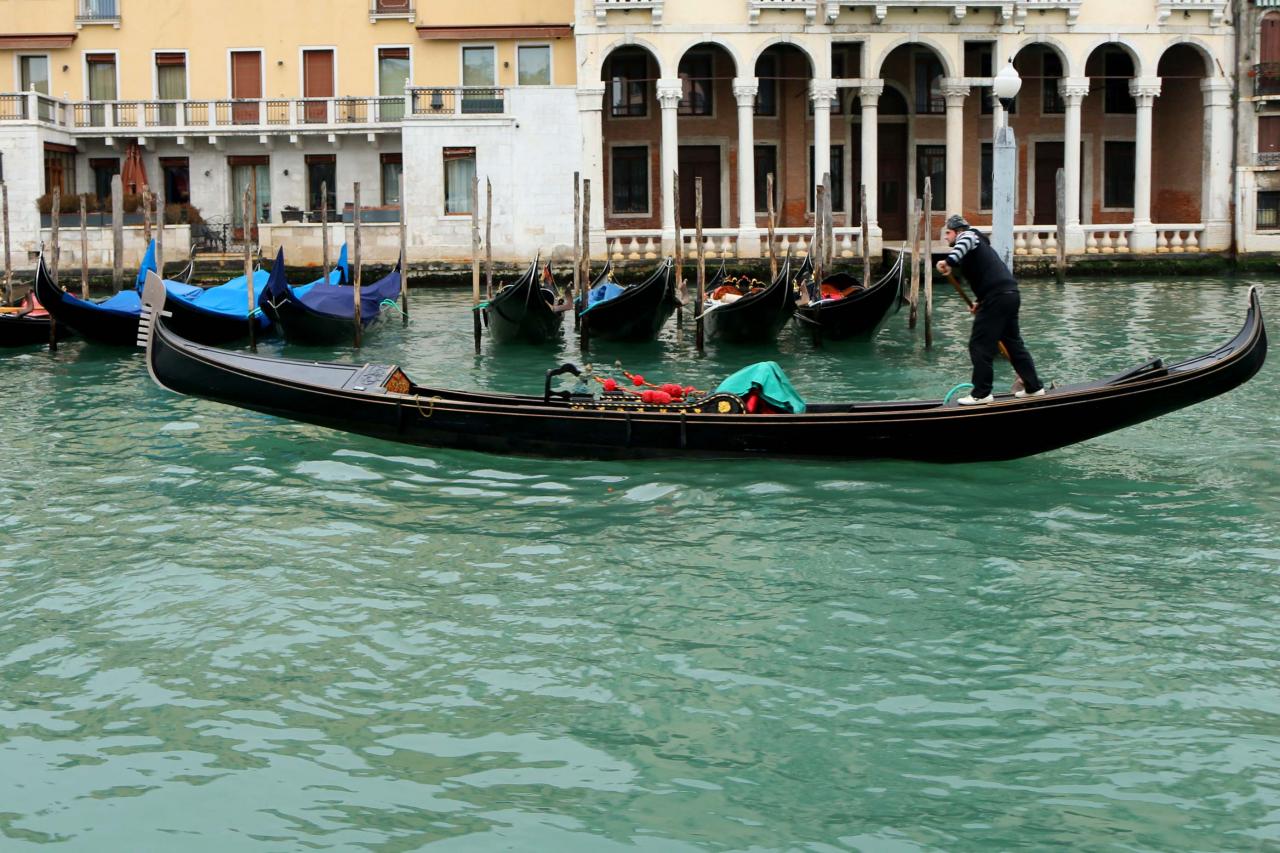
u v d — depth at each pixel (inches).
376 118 1423.5
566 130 1364.4
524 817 233.0
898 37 1368.1
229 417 573.9
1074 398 435.8
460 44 1445.6
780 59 1471.5
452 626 319.3
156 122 1425.9
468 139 1360.7
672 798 239.1
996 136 762.8
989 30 1376.7
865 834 227.5
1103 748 255.3
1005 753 254.1
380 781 245.9
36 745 260.8
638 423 462.3
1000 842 224.7
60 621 325.4
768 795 239.9
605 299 894.4
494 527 399.2
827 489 431.5
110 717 272.7
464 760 253.4
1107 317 996.6
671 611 327.6
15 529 405.1
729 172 1480.1
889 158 1507.1
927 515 403.9
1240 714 267.9
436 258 1370.6
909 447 452.4
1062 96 1401.3
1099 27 1385.3
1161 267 1395.2
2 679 291.4
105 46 1450.5
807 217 1253.1
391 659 300.2
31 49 1444.4
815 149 1378.0
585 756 254.2
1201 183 1446.9
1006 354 460.8
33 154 1341.0
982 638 308.0
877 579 348.2
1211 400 590.6
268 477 462.0
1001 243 765.9
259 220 1462.8
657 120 1467.8
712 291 958.4
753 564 361.4
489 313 890.1
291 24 1446.9
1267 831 227.0
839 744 258.1
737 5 1357.0
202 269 1315.2
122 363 785.6
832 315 829.2
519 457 476.7
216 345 869.8
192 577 356.5
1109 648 301.4
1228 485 437.7
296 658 301.3
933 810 234.7
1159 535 383.6
